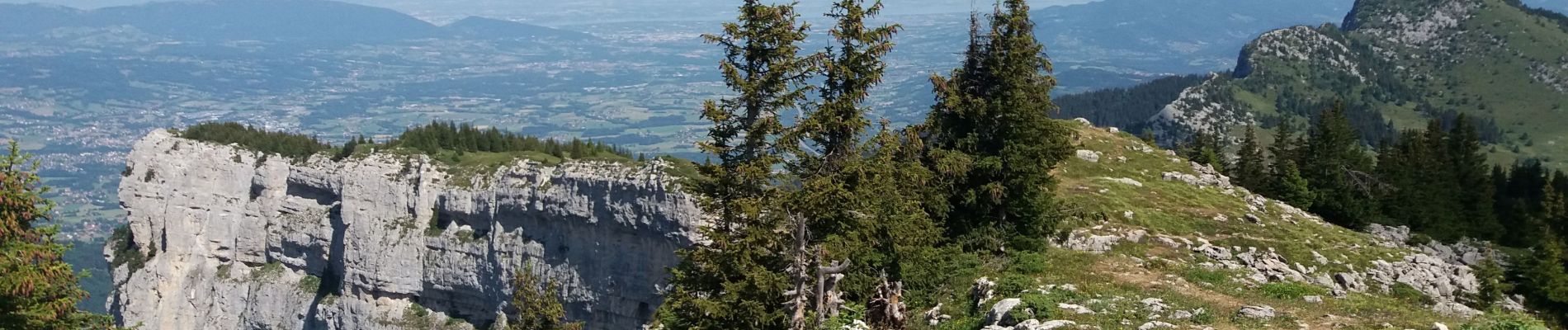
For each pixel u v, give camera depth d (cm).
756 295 3609
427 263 12681
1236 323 2931
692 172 10750
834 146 3869
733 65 3806
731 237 3756
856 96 3794
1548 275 5709
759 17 3731
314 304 13638
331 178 13412
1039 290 3438
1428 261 5919
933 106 4834
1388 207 9338
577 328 4647
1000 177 4769
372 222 12962
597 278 11344
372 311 13088
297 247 13838
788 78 3794
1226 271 4534
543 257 11819
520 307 4600
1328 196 8969
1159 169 8181
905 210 4084
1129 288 3644
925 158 4722
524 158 12400
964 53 4912
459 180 12650
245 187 14325
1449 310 3894
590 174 11338
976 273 4172
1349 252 5803
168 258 14625
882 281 3653
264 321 14038
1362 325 2875
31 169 3806
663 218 10594
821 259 3478
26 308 3628
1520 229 9375
